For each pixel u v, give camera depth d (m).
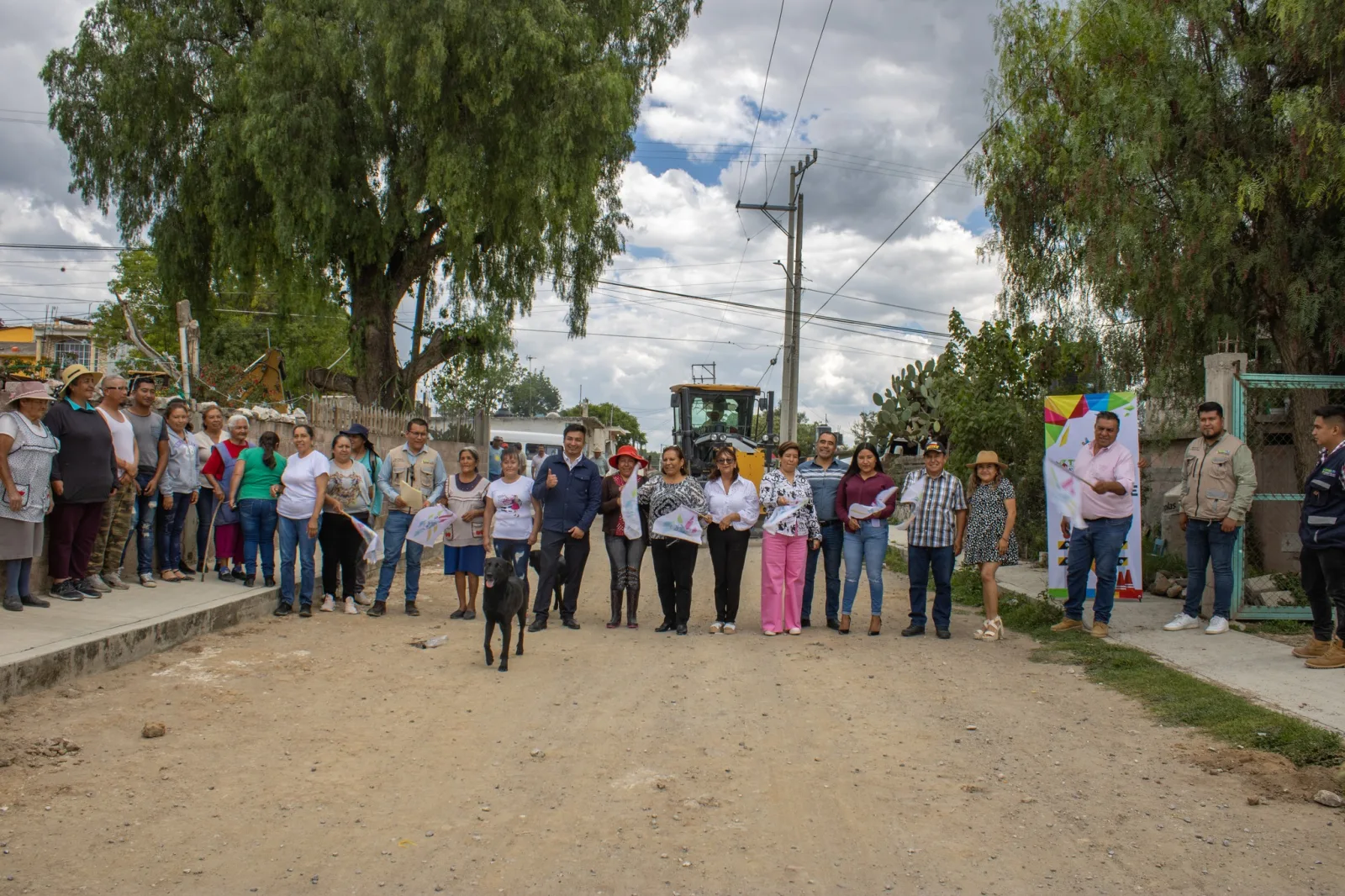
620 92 20.80
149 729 5.63
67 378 7.99
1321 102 8.92
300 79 20.12
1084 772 5.29
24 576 7.66
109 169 21.89
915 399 23.33
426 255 24.23
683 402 24.72
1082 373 12.67
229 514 10.23
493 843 4.27
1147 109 9.77
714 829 4.47
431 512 10.04
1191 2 9.79
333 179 21.30
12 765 5.05
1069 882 3.95
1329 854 4.20
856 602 12.22
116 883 3.80
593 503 9.93
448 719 6.28
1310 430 9.78
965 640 9.36
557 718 6.34
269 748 5.55
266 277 23.17
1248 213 9.61
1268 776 5.12
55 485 7.89
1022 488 14.10
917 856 4.18
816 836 4.39
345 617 9.98
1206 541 8.64
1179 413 11.92
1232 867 4.07
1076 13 10.99
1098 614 8.74
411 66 19.75
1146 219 9.85
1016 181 12.16
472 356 25.86
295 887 3.82
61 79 21.75
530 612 11.22
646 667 8.02
